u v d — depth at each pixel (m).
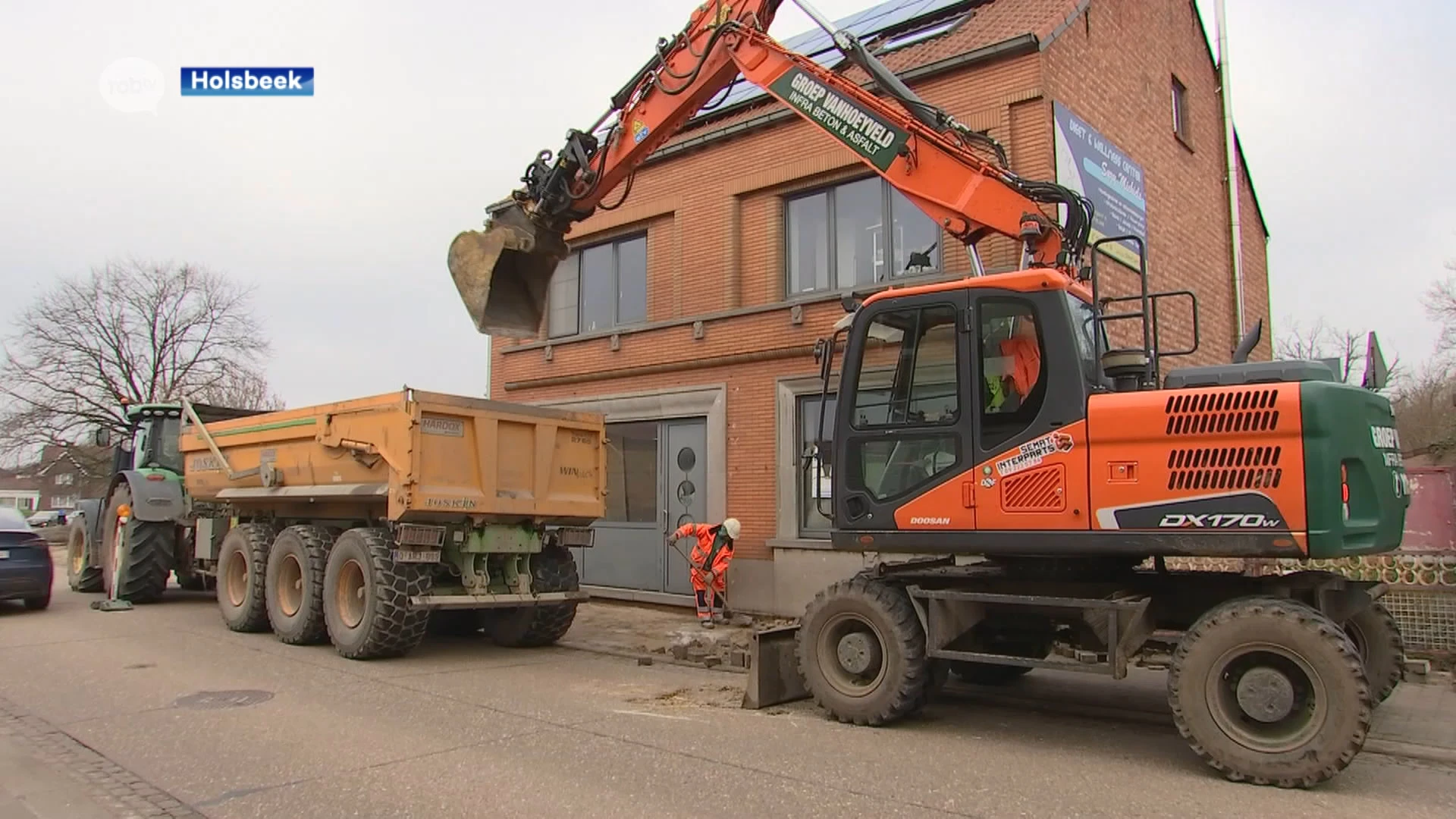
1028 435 6.00
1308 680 5.06
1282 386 5.37
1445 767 5.50
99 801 4.79
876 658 6.45
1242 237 15.68
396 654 8.82
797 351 11.83
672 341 13.34
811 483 11.56
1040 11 11.07
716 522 12.52
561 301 15.53
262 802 4.77
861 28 14.34
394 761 5.48
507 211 9.71
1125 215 11.61
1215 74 15.27
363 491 8.80
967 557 7.87
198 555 12.22
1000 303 6.21
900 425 6.49
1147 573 6.50
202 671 8.16
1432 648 8.76
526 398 15.59
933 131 7.52
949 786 5.05
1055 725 6.57
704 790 4.94
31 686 7.49
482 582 9.09
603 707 6.97
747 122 12.67
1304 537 5.20
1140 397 5.71
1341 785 5.13
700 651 9.10
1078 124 10.73
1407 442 29.89
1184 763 5.58
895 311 6.61
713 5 9.05
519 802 4.76
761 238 12.68
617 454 14.16
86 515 14.67
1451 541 9.70
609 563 13.97
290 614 9.66
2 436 37.72
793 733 6.21
